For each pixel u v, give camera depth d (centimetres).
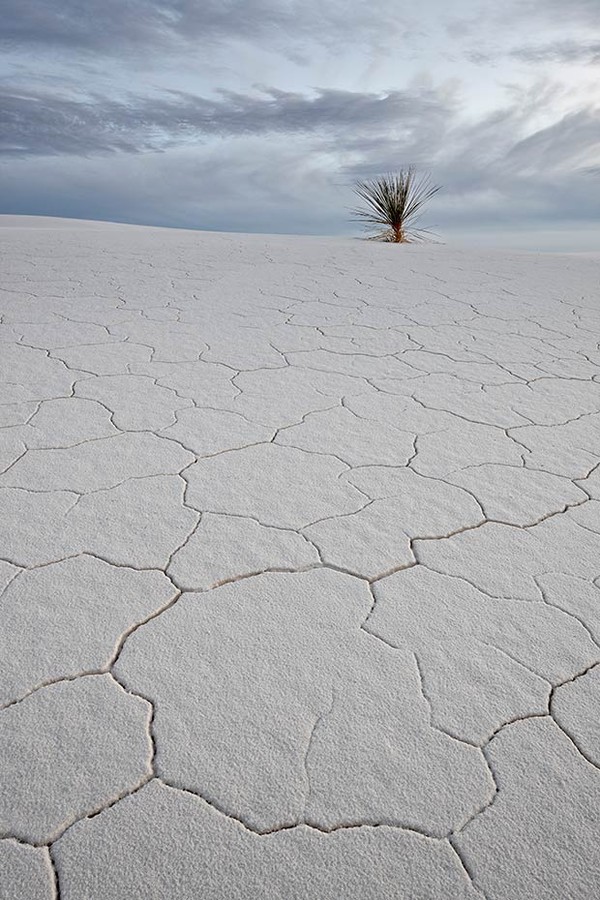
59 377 194
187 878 63
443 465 147
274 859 65
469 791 72
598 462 150
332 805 71
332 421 170
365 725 80
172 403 178
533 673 89
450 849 67
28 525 119
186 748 77
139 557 111
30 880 63
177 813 69
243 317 280
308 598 102
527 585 106
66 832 67
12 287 326
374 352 233
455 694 85
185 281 362
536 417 176
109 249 493
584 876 64
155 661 89
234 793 72
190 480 137
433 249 572
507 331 267
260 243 590
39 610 98
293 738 78
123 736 78
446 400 187
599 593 104
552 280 394
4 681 85
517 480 141
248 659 90
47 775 73
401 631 96
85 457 145
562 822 69
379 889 63
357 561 112
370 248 570
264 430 163
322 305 310
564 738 79
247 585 105
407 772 74
